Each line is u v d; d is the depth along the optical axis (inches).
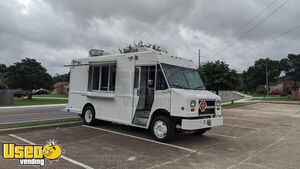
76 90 454.9
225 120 579.8
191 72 366.9
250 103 1320.1
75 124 432.1
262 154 277.7
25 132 359.9
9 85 1536.7
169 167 224.4
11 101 1062.4
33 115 608.1
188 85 342.3
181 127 304.3
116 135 355.3
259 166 234.7
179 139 345.4
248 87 4298.7
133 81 360.5
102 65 409.1
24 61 1521.9
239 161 248.8
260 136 386.9
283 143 338.0
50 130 380.2
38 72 1528.1
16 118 537.0
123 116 372.5
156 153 269.6
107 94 394.3
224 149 296.4
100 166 223.0
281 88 3366.1
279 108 1014.4
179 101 304.5
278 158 262.8
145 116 344.5
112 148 284.2
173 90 312.3
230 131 425.7
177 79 335.3
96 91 414.0
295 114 758.5
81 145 293.4
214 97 339.6
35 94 2682.1
